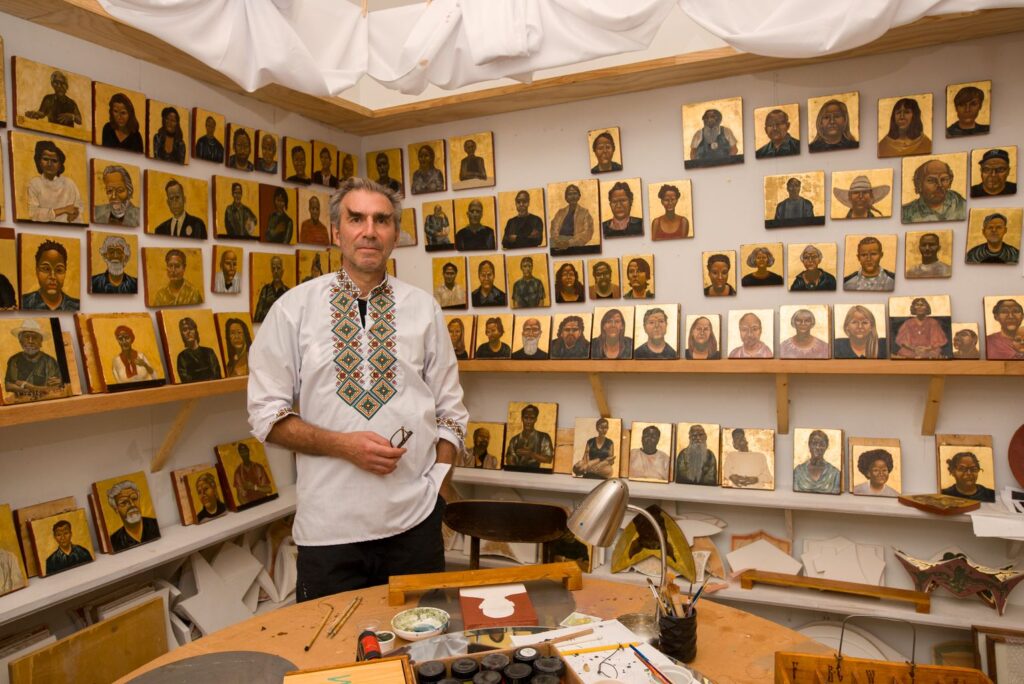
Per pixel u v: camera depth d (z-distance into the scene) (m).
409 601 1.81
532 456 3.24
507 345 3.23
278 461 3.19
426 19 2.51
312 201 3.28
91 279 2.30
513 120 3.28
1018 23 2.38
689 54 2.68
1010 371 2.38
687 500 2.88
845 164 2.74
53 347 2.12
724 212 2.92
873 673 1.27
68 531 2.23
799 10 2.14
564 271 3.17
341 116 3.28
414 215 3.51
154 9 2.03
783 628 1.64
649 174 3.04
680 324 2.99
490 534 2.51
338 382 2.09
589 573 3.01
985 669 2.39
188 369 2.54
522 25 2.36
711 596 2.80
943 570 2.53
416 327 2.22
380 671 1.24
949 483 2.61
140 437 2.55
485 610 1.70
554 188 3.18
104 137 2.35
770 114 2.79
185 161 2.66
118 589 2.45
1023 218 2.48
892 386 2.74
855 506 2.62
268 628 1.68
